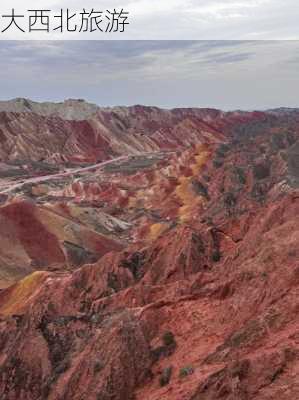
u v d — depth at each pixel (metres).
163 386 26.05
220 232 50.94
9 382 36.25
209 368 25.08
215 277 39.62
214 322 30.72
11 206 80.38
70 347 36.03
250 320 27.66
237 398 19.98
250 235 48.19
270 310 26.38
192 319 31.66
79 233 83.25
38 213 82.25
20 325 45.06
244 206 89.62
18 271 71.25
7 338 44.38
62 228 82.38
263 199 92.50
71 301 47.59
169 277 47.31
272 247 34.19
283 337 23.50
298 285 29.41
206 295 33.59
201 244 48.97
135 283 49.44
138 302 40.16
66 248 78.25
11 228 77.38
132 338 29.30
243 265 35.31
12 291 58.22
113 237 90.00
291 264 31.47
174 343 29.84
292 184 92.69
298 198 47.44
